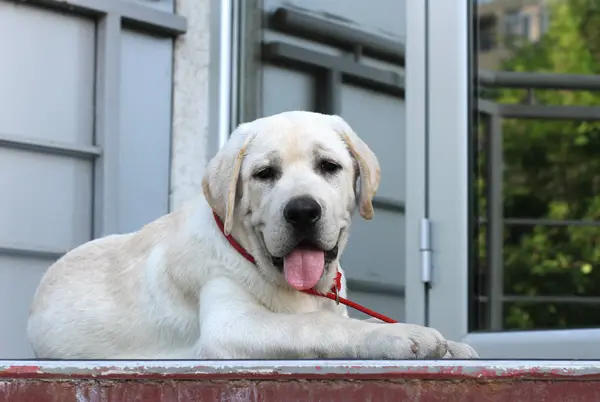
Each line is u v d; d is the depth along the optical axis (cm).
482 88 593
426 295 582
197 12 680
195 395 297
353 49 629
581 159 619
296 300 399
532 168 614
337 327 359
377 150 613
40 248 621
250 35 679
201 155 679
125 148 651
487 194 591
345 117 632
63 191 632
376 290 601
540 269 605
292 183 371
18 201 612
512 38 603
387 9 610
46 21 626
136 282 427
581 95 623
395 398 290
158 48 668
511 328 592
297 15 657
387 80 610
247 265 393
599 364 286
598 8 620
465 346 374
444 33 585
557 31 621
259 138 387
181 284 410
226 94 673
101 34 645
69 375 303
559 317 605
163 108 670
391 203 603
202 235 406
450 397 289
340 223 387
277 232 368
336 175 387
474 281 579
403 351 340
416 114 594
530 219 609
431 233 584
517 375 287
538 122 617
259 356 367
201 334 388
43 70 625
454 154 579
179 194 672
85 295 438
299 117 398
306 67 652
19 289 612
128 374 300
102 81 643
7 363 305
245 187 386
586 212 617
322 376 293
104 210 639
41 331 444
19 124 614
